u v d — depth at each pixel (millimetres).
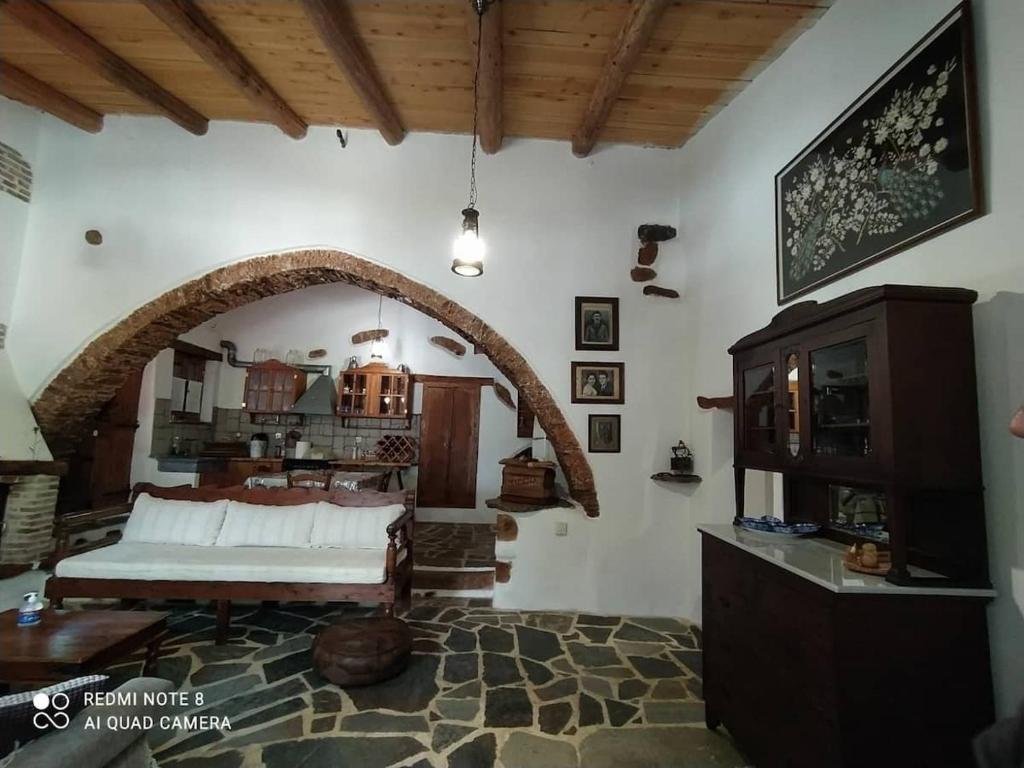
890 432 1435
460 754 1925
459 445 6457
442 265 3719
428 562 4195
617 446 3623
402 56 2879
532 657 2785
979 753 893
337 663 2381
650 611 3537
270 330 6574
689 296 3680
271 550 3250
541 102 3305
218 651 2756
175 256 3658
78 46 2791
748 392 2277
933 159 1689
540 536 3602
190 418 5984
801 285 2404
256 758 1864
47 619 2234
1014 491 1387
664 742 2027
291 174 3732
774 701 1641
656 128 3582
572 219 3791
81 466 4457
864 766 1331
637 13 2428
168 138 3727
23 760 1056
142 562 2908
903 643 1375
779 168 2668
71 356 3580
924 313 1477
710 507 3338
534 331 3695
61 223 3664
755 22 2482
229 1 2520
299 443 6148
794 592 1558
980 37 1560
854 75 2141
